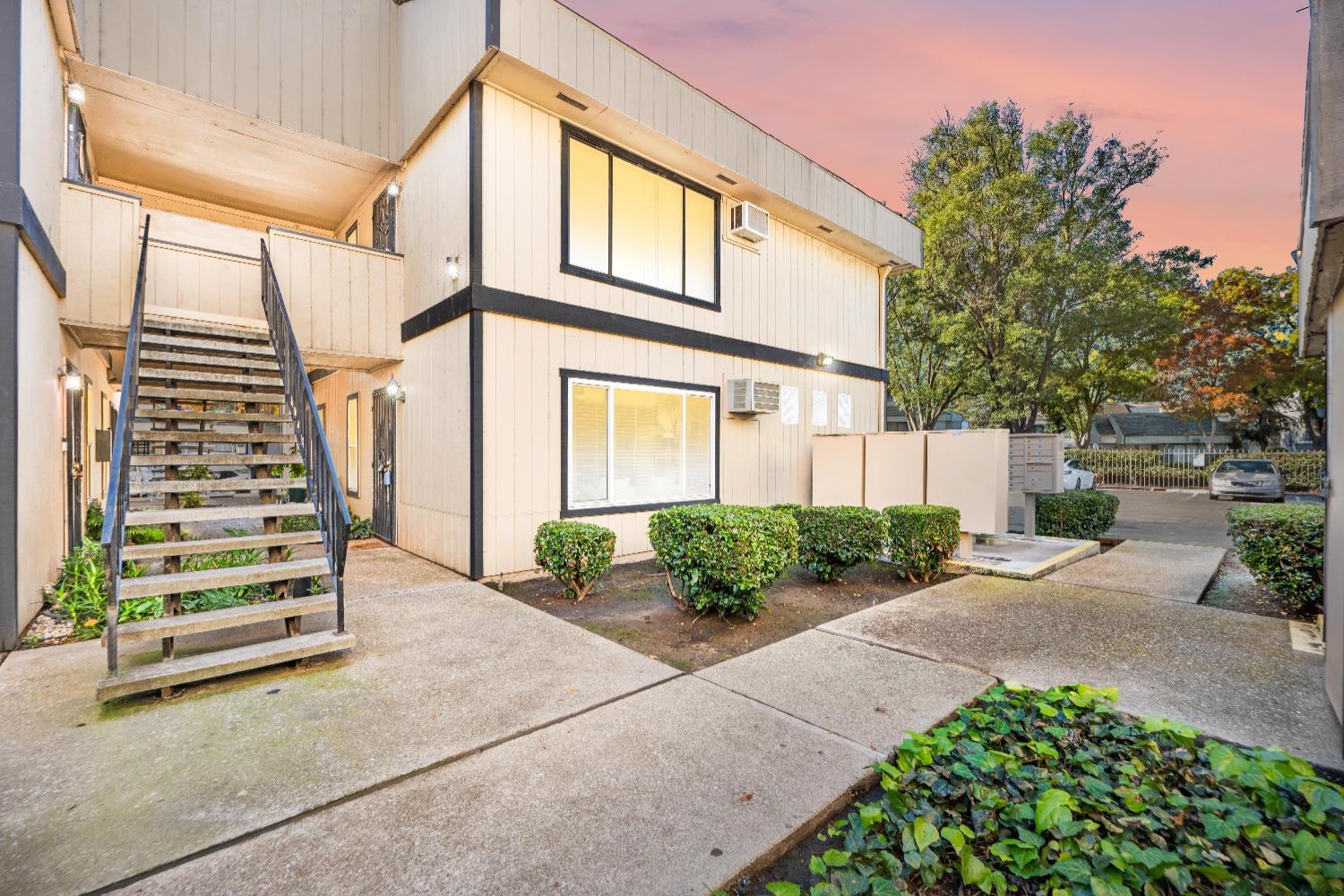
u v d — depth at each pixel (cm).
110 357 874
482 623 473
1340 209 209
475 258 618
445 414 682
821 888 173
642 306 777
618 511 745
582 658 395
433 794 237
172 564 408
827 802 230
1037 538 869
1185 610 506
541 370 674
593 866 195
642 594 579
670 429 823
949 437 734
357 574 646
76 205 582
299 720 301
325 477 447
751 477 942
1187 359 2272
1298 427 2673
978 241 1825
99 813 222
